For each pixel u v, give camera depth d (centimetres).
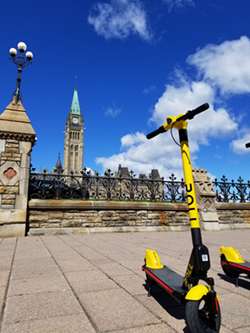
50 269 429
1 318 241
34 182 1066
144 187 1241
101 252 600
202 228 1257
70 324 228
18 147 1010
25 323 230
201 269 200
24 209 965
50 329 219
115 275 391
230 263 348
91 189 1150
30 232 984
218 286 346
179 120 241
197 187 1312
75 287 334
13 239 861
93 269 430
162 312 254
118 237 924
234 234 1070
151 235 1001
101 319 238
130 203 1153
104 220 1105
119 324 228
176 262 486
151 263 306
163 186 1273
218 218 1318
